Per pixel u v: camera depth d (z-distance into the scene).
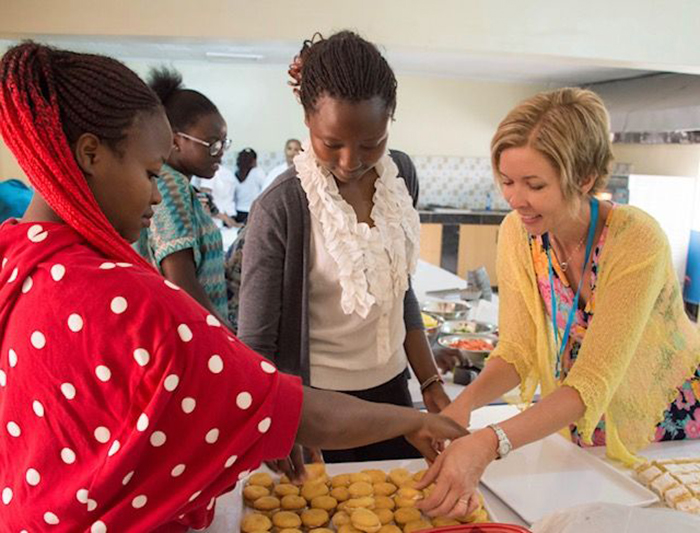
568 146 1.06
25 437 0.68
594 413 1.15
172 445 0.67
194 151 1.86
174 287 0.68
